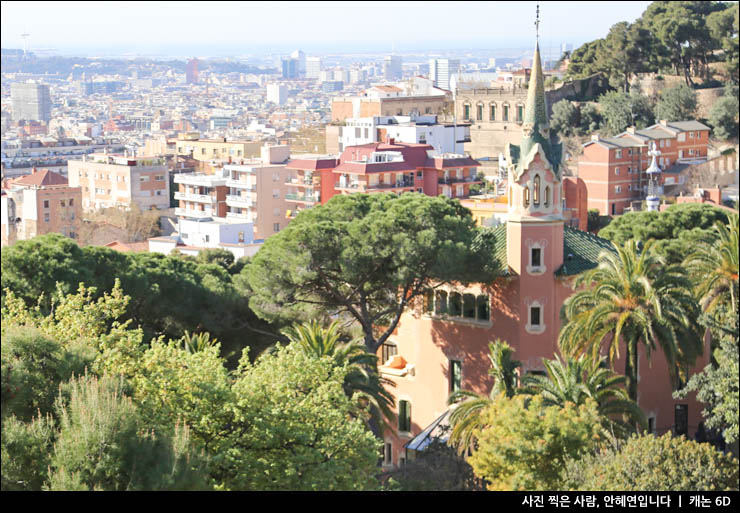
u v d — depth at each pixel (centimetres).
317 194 19150
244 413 4528
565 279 7381
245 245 14350
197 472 3897
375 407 6600
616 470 4772
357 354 6512
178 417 4388
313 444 4584
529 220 7288
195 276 8731
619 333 6116
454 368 7750
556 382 5797
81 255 7775
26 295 7238
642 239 10212
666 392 7394
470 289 7588
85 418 3822
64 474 3731
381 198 8344
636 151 18975
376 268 7650
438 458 6041
